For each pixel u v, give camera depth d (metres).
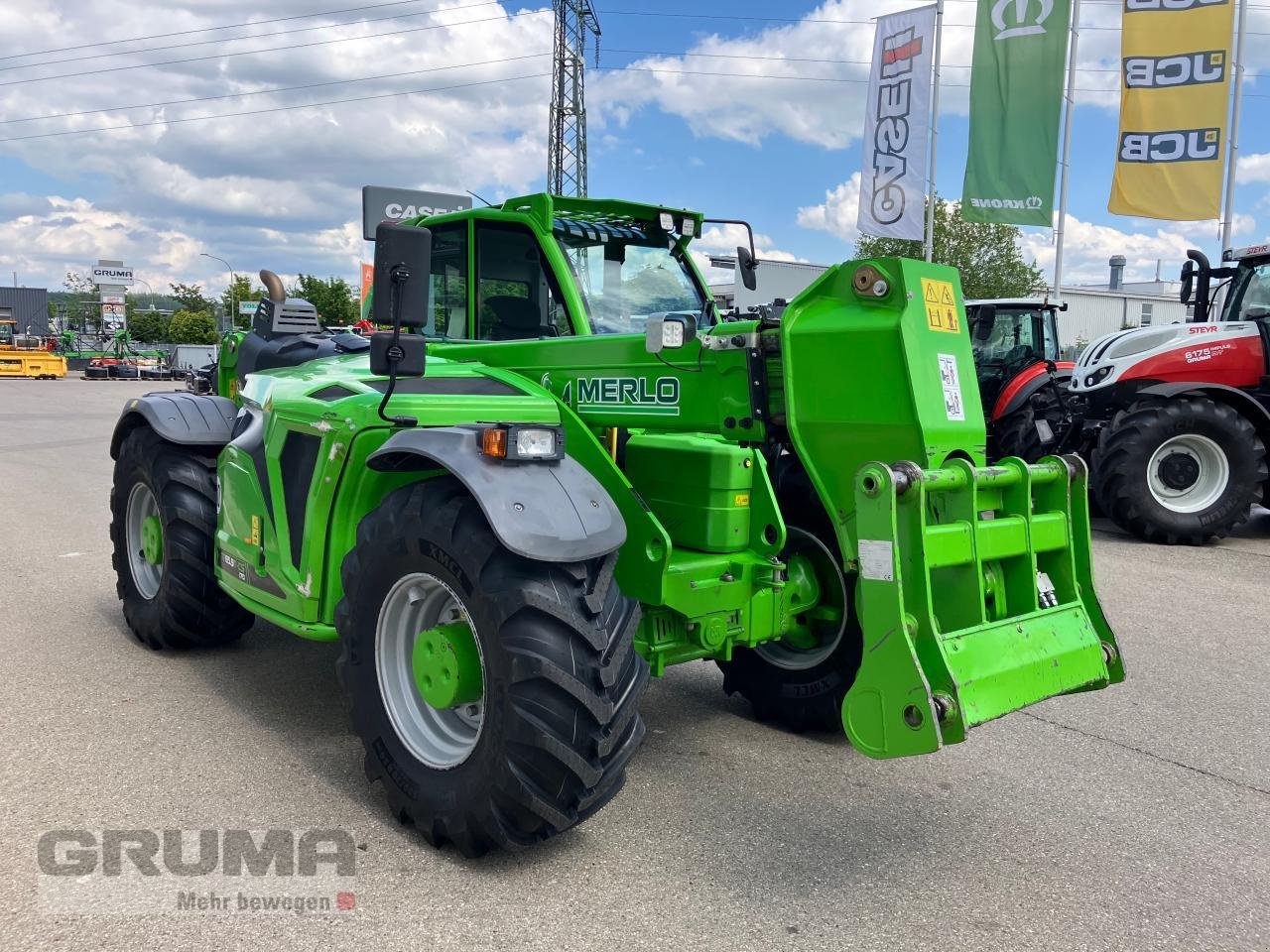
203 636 4.27
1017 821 3.01
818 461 2.95
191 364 47.62
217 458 4.31
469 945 2.24
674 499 3.24
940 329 2.86
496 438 2.55
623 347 3.24
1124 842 2.89
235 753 3.29
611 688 2.53
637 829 2.87
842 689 3.52
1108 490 7.83
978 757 3.53
